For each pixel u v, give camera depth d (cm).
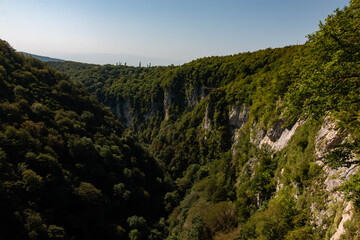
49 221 3056
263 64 6400
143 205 5034
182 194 6291
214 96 6662
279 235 1780
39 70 5847
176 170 7475
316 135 2153
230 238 2928
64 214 3378
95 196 3809
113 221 4134
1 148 3097
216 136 6425
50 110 4878
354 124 1230
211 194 4719
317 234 1559
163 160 7994
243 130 4969
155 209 5375
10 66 5091
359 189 1011
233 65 7625
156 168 6694
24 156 3331
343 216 1328
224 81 7588
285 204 2047
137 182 5397
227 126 6175
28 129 3769
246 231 2392
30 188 2997
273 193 2723
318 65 1334
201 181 5691
